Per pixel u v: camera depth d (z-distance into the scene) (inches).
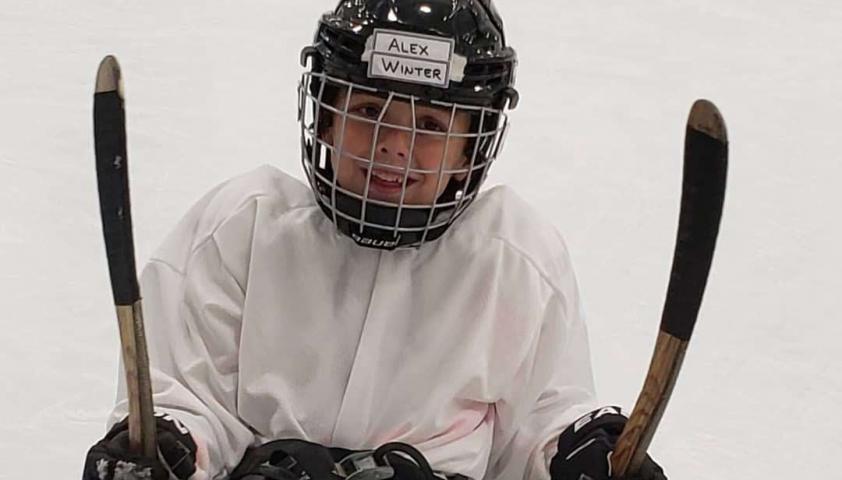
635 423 63.4
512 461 73.7
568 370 75.0
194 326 71.4
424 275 71.2
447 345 70.9
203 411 68.6
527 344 71.1
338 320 70.6
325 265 70.8
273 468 66.3
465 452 70.2
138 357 59.2
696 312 60.6
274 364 70.4
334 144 66.8
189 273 72.2
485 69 66.6
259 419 70.5
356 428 69.6
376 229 67.4
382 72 64.5
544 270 72.2
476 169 68.5
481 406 72.4
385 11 65.5
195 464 64.4
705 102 57.8
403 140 65.1
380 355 70.2
